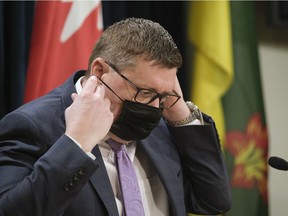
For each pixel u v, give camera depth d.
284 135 8.76
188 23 7.46
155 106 3.57
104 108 3.35
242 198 7.53
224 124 7.41
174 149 4.30
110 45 3.54
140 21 3.61
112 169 3.75
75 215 3.41
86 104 3.31
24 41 6.05
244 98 7.50
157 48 3.42
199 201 4.41
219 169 4.32
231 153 7.45
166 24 7.62
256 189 7.63
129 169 3.83
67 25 6.07
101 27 6.32
